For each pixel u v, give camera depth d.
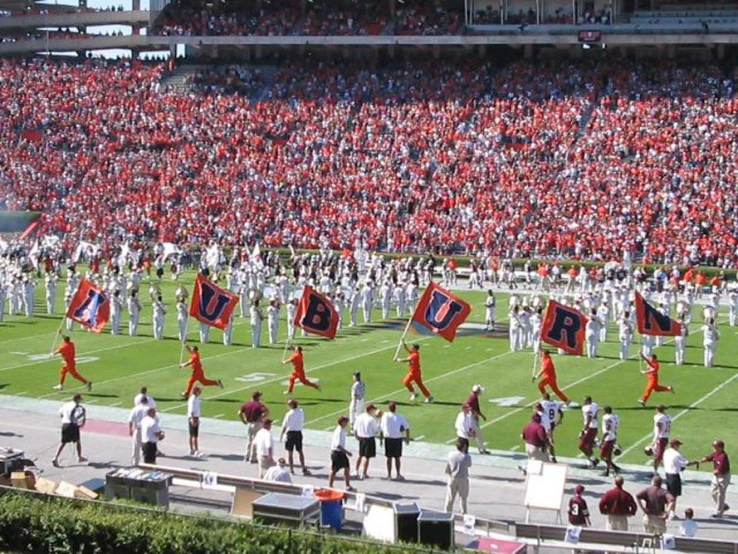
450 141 76.00
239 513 23.31
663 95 75.00
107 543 20.72
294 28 87.00
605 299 48.31
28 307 52.19
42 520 21.05
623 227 65.75
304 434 31.28
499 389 36.91
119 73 88.19
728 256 62.50
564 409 34.19
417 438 30.86
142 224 74.62
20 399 35.47
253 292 47.16
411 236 69.50
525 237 67.06
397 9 86.44
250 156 78.50
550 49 84.25
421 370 39.91
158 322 46.12
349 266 58.59
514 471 28.03
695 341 47.09
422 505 25.34
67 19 99.56
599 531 20.58
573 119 74.81
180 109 83.81
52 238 68.94
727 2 78.25
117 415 33.47
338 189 74.31
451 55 86.31
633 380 38.59
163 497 22.88
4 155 81.94
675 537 20.16
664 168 69.06
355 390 31.19
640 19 79.19
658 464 27.41
